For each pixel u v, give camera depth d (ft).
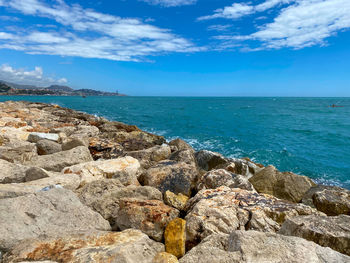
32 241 11.52
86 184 19.92
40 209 14.12
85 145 33.04
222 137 75.25
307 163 48.11
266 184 26.43
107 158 32.53
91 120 76.23
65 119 64.90
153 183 22.86
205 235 13.88
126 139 41.86
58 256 10.50
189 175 23.25
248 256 10.32
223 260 10.37
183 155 30.71
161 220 14.08
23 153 26.84
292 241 11.01
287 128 97.19
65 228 13.42
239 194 18.30
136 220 14.47
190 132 84.84
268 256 10.23
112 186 19.66
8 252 11.04
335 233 12.28
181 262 10.85
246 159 40.40
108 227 14.78
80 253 10.63
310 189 25.30
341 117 147.33
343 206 21.18
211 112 185.16
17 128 44.14
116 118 123.03
